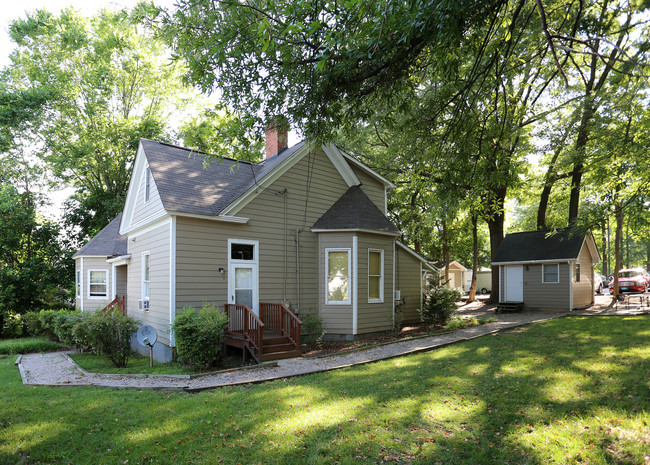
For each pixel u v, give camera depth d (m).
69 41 25.31
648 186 10.59
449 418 5.55
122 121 25.59
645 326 12.03
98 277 19.52
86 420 5.84
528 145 18.23
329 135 6.92
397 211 27.28
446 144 8.03
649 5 5.57
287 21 5.30
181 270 11.25
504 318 17.30
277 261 13.25
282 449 4.78
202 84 6.44
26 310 23.06
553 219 28.14
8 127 23.66
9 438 5.23
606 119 13.90
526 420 5.38
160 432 5.36
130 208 16.55
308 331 12.33
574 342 10.18
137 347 14.21
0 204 22.08
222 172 14.50
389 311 14.42
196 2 6.07
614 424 5.10
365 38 5.06
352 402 6.32
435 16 4.52
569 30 10.54
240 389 7.62
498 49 6.33
